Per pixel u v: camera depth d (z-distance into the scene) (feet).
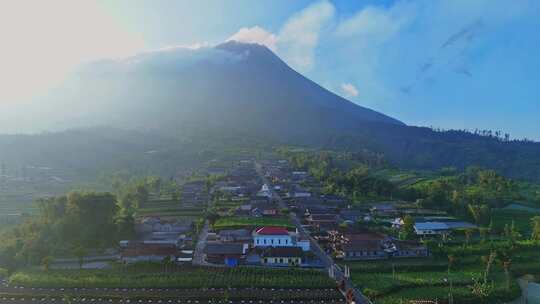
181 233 654.94
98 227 599.16
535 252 617.21
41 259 521.24
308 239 639.35
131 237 620.90
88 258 540.93
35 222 615.16
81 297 426.10
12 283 456.45
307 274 490.08
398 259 574.15
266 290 445.78
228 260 526.16
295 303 418.51
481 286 481.46
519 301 461.78
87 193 633.20
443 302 439.22
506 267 517.14
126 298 425.28
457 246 629.10
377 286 466.70
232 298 426.92
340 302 422.00
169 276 471.62
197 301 420.77
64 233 582.35
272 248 549.54
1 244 542.98
